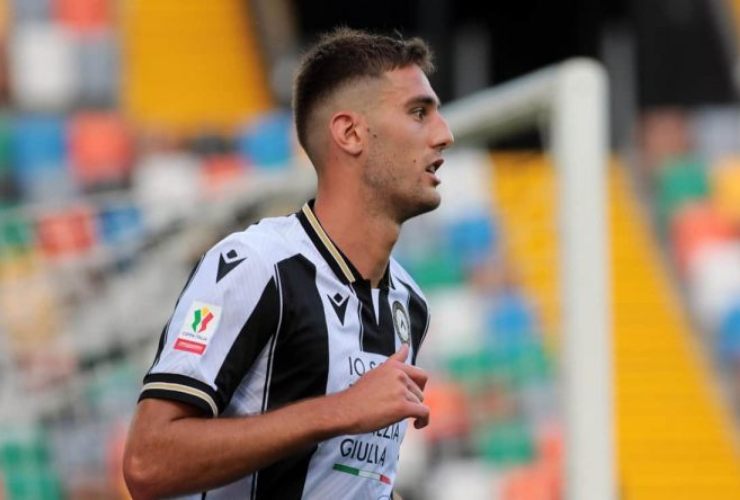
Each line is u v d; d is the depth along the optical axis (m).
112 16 40.78
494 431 32.88
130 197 32.38
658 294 38.81
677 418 36.16
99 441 23.06
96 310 22.48
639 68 44.81
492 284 36.16
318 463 9.02
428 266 36.25
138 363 22.78
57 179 37.22
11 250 22.39
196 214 22.09
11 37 39.34
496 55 44.84
